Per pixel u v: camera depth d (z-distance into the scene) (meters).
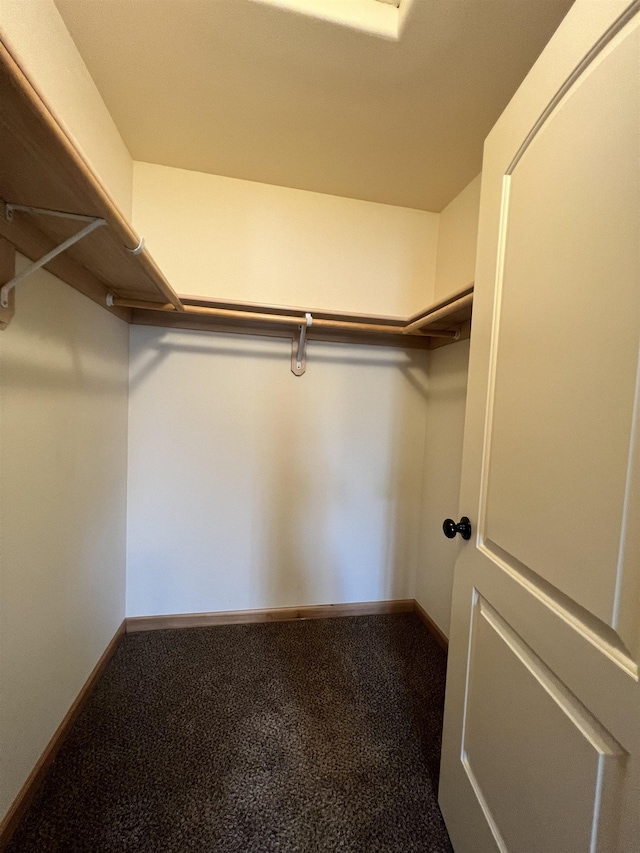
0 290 0.85
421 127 1.41
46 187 0.73
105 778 1.13
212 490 1.92
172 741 1.27
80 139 1.17
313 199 1.87
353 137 1.47
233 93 1.28
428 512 2.07
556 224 0.69
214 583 1.97
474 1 0.94
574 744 0.61
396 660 1.74
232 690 1.51
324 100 1.29
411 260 2.00
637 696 0.50
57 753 1.20
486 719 0.88
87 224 0.89
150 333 1.80
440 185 1.77
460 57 1.10
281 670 1.64
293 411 1.97
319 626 2.00
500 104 1.28
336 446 2.03
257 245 1.83
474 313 1.00
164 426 1.85
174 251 1.76
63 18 1.03
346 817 1.07
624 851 0.52
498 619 0.87
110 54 1.14
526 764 0.73
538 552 0.72
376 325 1.69
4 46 0.44
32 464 1.04
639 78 0.52
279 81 1.22
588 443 0.60
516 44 1.05
